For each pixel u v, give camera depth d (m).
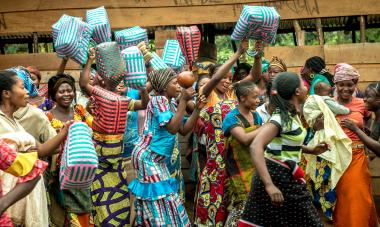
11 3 8.23
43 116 5.05
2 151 3.52
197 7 8.17
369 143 5.47
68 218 5.36
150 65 6.54
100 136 5.47
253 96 5.25
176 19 8.19
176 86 5.68
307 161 6.39
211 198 5.69
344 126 5.73
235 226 5.36
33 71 6.88
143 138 5.35
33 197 4.46
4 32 8.24
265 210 4.45
